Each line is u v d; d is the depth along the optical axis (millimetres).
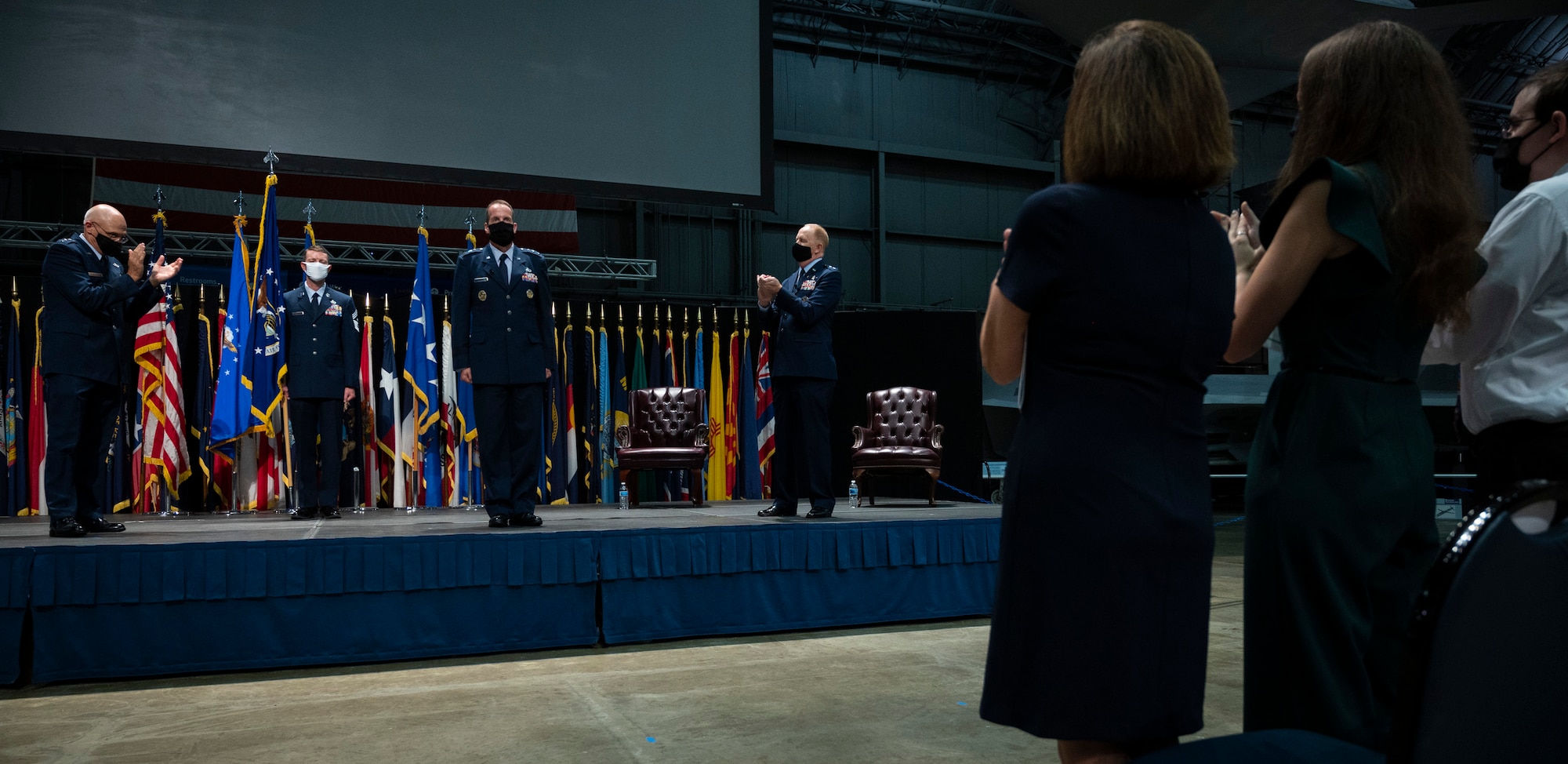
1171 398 1219
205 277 9766
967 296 15844
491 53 6961
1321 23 9883
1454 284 1373
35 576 3336
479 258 4312
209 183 9758
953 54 15578
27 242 9922
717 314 9633
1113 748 1192
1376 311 1388
